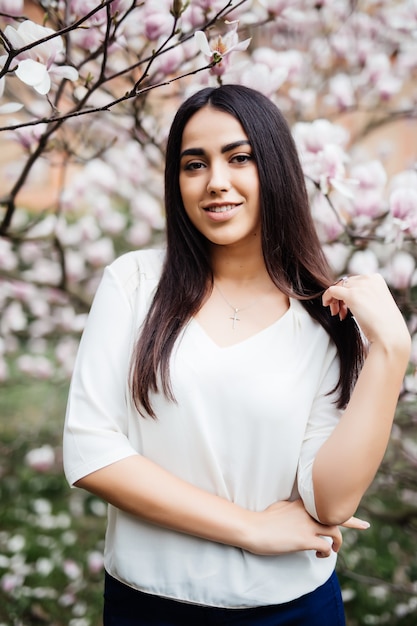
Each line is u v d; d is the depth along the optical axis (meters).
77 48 1.80
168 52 1.64
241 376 1.11
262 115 1.13
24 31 1.03
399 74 2.53
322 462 1.08
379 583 2.03
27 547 2.54
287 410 1.12
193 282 1.18
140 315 1.16
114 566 1.17
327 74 2.68
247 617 1.13
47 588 2.30
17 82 2.03
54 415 3.55
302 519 1.13
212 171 1.11
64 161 2.09
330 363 1.21
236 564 1.12
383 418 1.07
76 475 1.08
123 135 2.50
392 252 2.04
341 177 1.53
